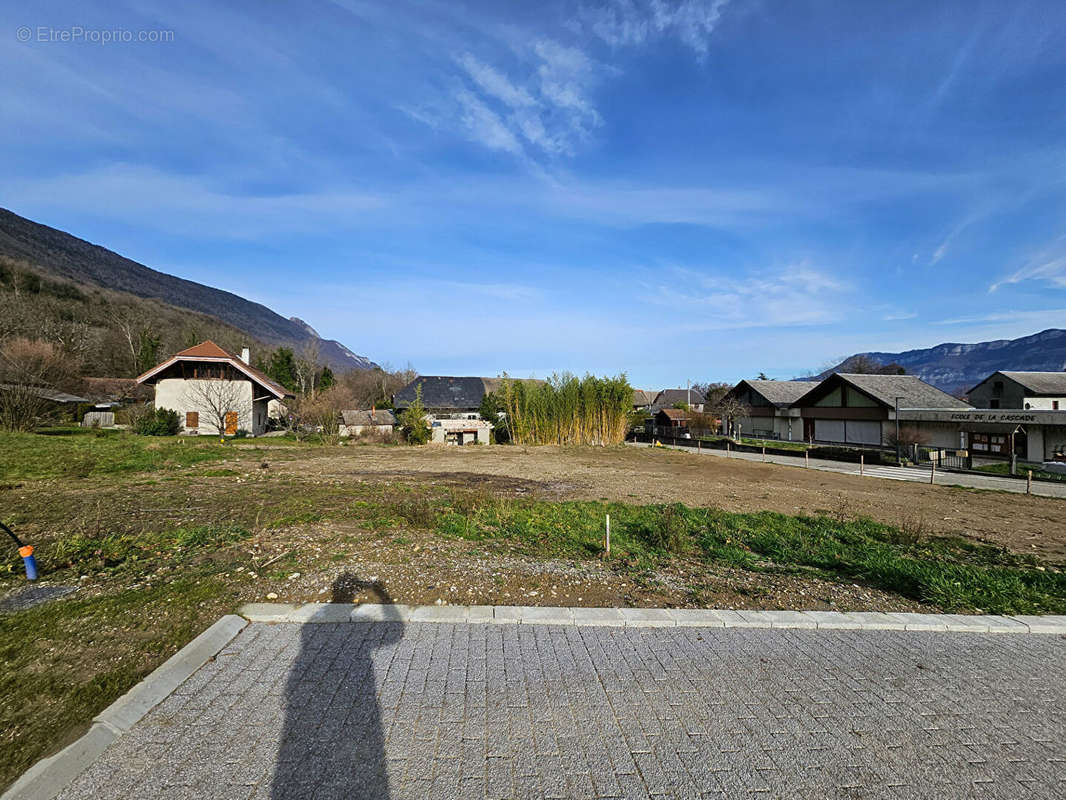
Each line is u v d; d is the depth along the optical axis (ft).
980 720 9.25
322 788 6.97
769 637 12.49
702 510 29.19
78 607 12.05
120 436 61.46
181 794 6.77
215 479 34.35
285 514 23.27
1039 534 25.91
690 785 7.31
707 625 13.03
